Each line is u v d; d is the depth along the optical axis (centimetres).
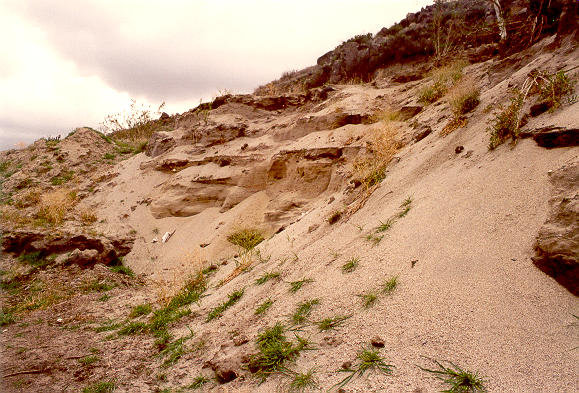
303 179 1055
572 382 211
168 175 1507
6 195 1576
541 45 743
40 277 933
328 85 1603
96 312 698
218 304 545
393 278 366
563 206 308
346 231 561
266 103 1664
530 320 260
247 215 1096
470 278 317
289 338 354
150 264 1052
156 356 439
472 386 230
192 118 1748
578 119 406
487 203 397
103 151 2058
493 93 697
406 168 667
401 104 1186
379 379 262
